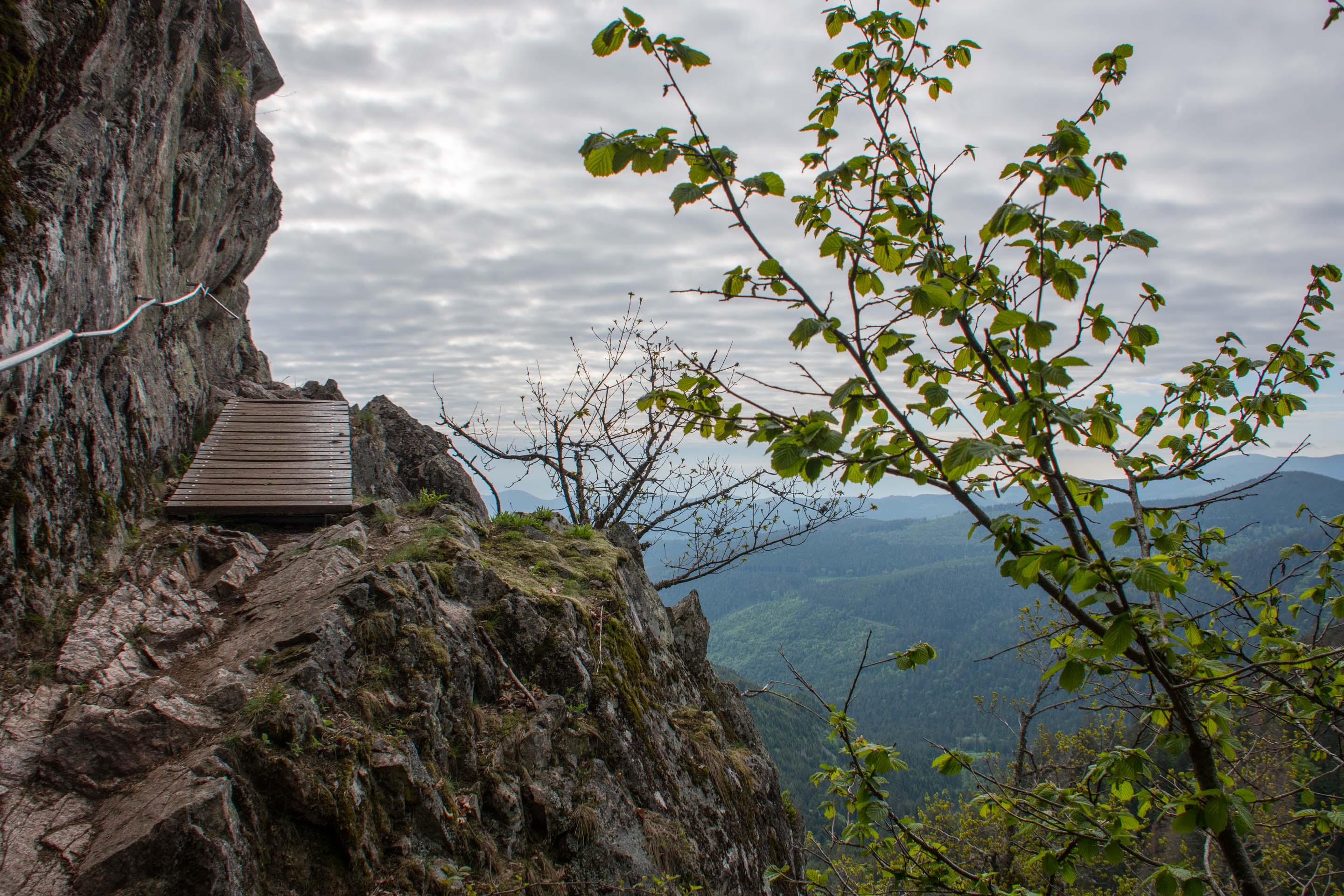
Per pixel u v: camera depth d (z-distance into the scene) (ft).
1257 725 12.80
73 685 12.18
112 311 15.58
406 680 13.30
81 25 13.46
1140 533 10.78
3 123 12.43
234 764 11.06
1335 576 11.14
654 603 20.97
